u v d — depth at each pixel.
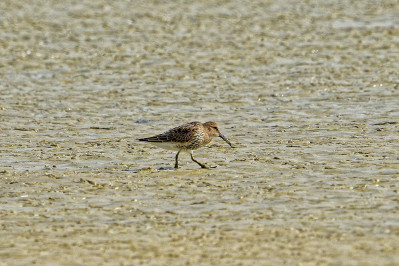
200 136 15.84
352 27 36.28
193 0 46.56
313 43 32.38
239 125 19.92
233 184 14.48
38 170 15.75
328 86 24.42
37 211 13.01
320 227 11.87
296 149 17.17
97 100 23.30
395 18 38.47
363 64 27.75
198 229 11.95
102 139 18.67
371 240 11.24
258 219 12.36
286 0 46.19
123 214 12.81
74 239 11.59
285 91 23.95
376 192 13.62
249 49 31.34
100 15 41.28
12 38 34.38
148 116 21.17
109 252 11.02
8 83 25.80
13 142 18.42
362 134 18.45
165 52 31.03
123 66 28.48
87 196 13.86
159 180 14.89
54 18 40.19
